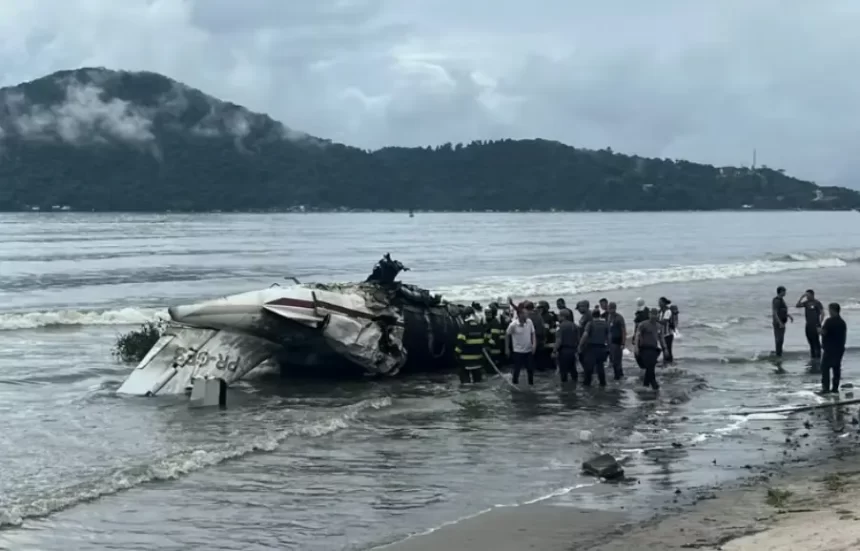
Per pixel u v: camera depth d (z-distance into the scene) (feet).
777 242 338.95
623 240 347.97
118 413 50.16
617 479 36.55
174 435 44.19
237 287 143.23
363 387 61.05
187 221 609.42
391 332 65.21
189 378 58.44
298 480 36.42
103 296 128.16
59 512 31.65
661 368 67.77
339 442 43.45
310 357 65.16
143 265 193.57
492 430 46.44
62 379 61.36
